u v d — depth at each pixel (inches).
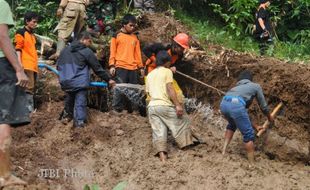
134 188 361.1
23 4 544.7
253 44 536.1
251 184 363.9
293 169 393.1
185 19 561.9
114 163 378.9
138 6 529.3
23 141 395.9
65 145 391.2
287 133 415.8
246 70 431.5
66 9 469.1
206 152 389.4
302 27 577.9
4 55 291.6
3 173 291.1
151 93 391.2
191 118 431.8
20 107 294.2
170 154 385.4
